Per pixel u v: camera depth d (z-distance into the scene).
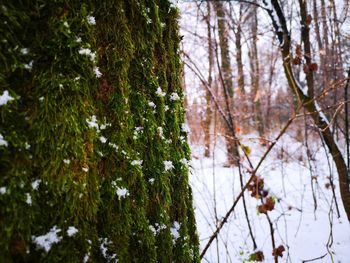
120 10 1.09
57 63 0.91
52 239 0.89
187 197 1.56
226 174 6.82
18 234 0.84
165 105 1.41
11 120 0.85
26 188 0.86
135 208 1.12
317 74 6.81
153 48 1.28
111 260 1.03
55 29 0.91
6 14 0.84
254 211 5.20
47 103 0.89
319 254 3.68
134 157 1.13
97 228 1.02
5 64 0.84
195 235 1.64
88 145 0.97
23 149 0.86
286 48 3.65
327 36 5.95
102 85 1.04
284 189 5.66
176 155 1.45
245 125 11.72
